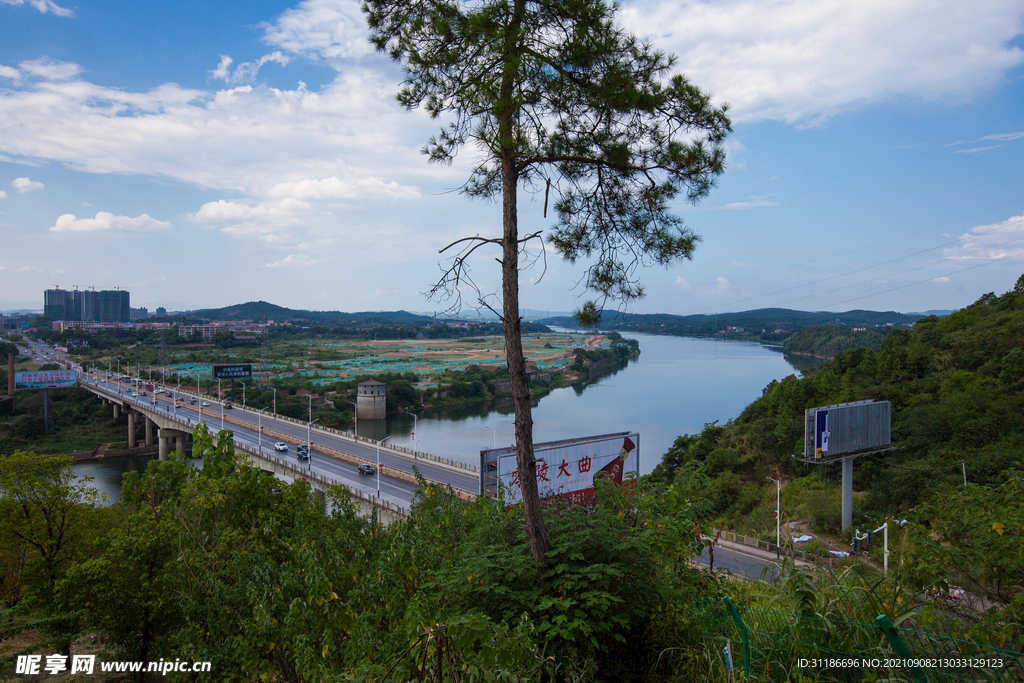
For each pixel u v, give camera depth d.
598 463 27.81
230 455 19.27
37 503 14.88
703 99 6.30
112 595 11.53
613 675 5.46
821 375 58.09
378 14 6.93
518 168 6.72
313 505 17.75
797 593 5.05
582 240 7.15
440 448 70.31
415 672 4.22
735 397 110.56
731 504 41.28
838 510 33.47
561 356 179.75
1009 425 36.22
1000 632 4.32
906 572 5.07
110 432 87.06
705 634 5.57
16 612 12.05
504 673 3.84
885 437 35.34
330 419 93.25
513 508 6.92
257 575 8.45
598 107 6.51
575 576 5.46
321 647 7.07
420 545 7.78
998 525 4.82
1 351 156.88
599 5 6.08
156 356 178.25
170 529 12.63
